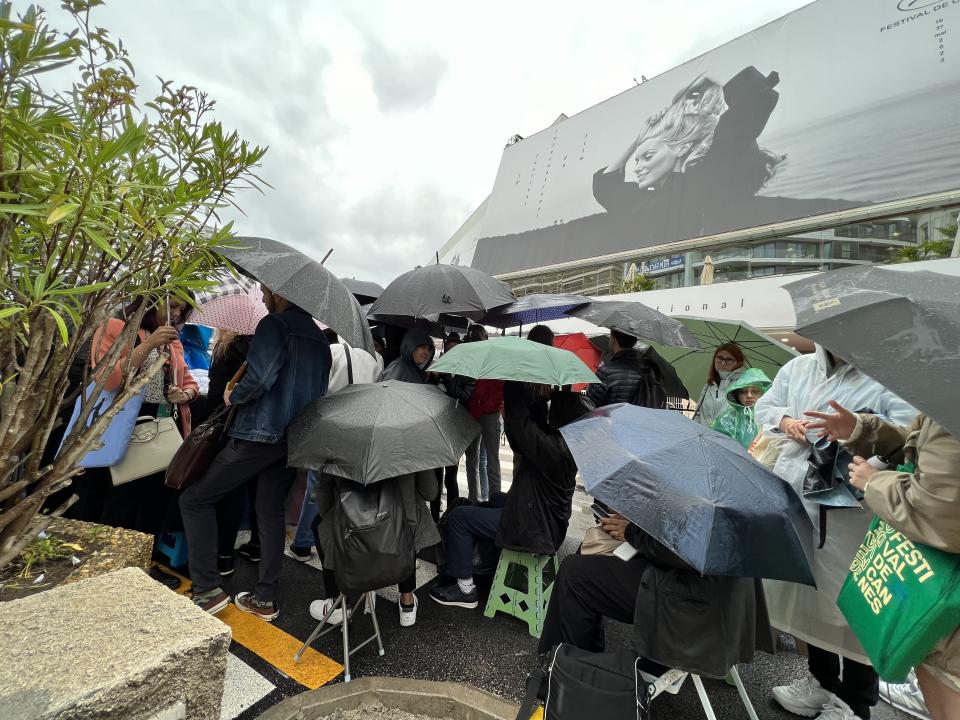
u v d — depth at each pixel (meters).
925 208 15.05
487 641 2.59
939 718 1.38
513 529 2.71
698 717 2.16
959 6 16.64
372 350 2.53
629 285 22.23
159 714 1.01
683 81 24.94
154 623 1.13
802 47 20.66
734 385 3.43
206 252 1.47
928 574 1.28
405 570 2.05
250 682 2.14
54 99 1.10
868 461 1.62
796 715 2.21
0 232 1.16
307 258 2.53
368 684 2.06
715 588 1.68
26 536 1.55
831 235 17.11
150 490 3.00
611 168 26.73
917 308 1.26
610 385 3.74
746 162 20.45
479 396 4.18
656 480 1.61
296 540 3.39
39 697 0.86
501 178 34.66
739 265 19.66
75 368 2.67
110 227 1.16
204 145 1.39
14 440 1.37
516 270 29.56
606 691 1.61
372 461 1.97
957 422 1.03
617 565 2.04
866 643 1.43
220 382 3.21
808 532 1.66
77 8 1.12
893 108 16.88
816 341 1.35
